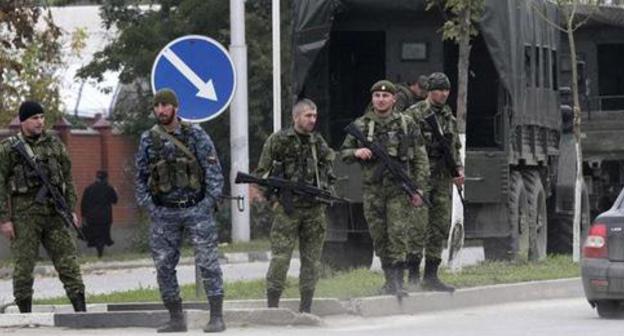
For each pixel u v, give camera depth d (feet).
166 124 114.83
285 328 119.34
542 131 203.51
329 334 113.60
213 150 115.44
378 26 188.65
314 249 125.59
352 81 193.88
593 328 118.32
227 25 349.82
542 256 200.34
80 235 128.36
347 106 193.77
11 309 136.26
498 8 178.19
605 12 226.58
